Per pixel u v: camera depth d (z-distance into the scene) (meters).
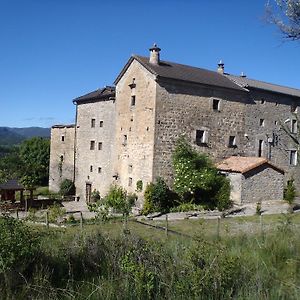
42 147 45.88
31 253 6.02
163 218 21.52
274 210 23.30
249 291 5.42
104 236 7.84
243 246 8.70
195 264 5.84
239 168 25.52
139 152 26.08
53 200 30.30
